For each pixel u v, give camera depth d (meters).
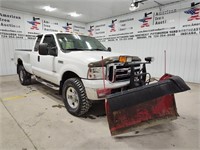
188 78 6.46
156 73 7.47
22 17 8.16
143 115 2.53
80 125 2.72
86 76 2.71
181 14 6.42
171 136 2.40
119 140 2.28
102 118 3.02
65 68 3.17
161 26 7.09
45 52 3.42
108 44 9.69
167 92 2.33
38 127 2.62
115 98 2.17
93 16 9.08
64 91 3.26
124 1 6.56
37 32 8.77
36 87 5.44
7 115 3.08
